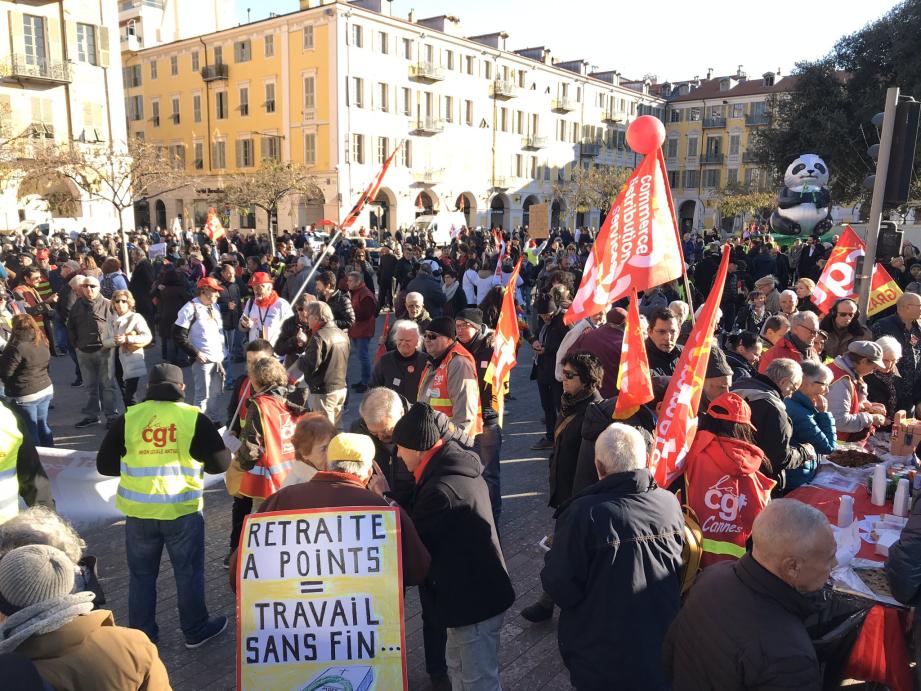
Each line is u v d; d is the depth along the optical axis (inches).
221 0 2289.6
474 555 124.7
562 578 115.0
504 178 2063.2
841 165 1249.4
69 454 217.3
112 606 181.6
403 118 1768.0
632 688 111.6
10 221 1154.0
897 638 122.1
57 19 1251.8
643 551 113.4
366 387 402.6
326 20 1599.4
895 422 198.1
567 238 1080.8
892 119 268.5
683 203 2721.5
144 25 2079.2
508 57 2020.2
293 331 276.1
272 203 1427.2
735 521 141.8
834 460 191.6
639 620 112.0
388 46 1711.4
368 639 113.9
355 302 394.9
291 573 114.9
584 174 2071.9
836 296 341.1
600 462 122.9
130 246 770.8
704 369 146.8
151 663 85.7
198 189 1876.2
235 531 183.8
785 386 182.9
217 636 169.3
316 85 1646.2
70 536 97.3
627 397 163.8
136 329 322.3
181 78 1913.1
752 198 2076.8
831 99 1235.9
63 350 495.2
